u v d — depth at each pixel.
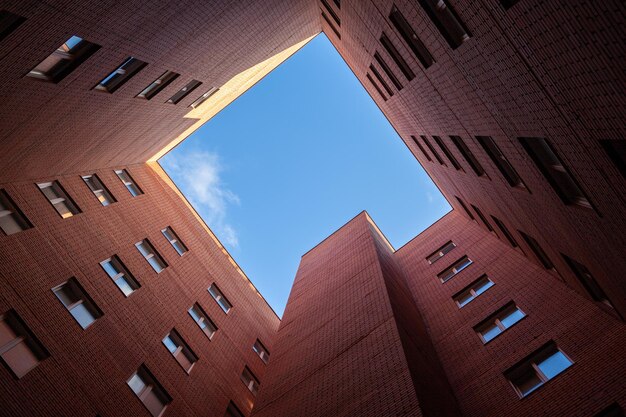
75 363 14.24
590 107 7.52
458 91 12.43
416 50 13.71
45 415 12.36
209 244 31.06
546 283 17.92
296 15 22.88
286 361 19.41
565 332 14.91
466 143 15.72
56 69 12.98
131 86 16.50
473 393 14.98
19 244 15.20
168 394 17.39
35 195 17.34
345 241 33.81
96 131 18.09
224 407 20.50
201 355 21.38
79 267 17.08
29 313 13.83
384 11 14.05
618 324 13.73
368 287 20.75
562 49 7.14
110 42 12.99
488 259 23.50
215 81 22.23
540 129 9.63
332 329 19.09
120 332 17.03
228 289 29.31
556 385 13.20
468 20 9.32
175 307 21.84
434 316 21.42
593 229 10.95
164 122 22.86
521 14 7.48
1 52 10.21
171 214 28.19
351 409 12.62
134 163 27.59
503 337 16.66
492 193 17.52
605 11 5.81
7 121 13.05
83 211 19.52
